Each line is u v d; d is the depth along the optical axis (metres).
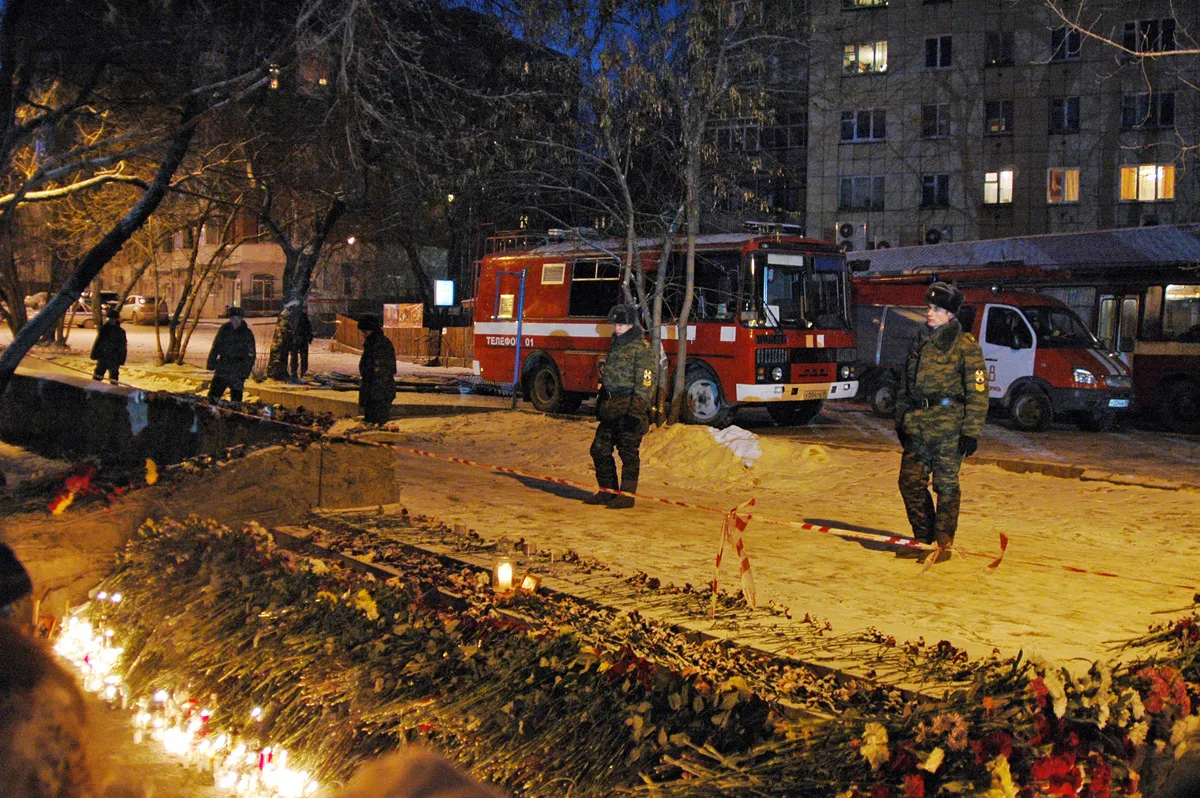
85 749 1.56
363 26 13.60
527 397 22.44
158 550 7.55
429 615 5.81
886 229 44.94
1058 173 42.47
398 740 4.90
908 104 44.34
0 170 11.00
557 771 4.41
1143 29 40.31
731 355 18.08
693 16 15.80
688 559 7.69
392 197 25.61
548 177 18.50
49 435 14.72
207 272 30.97
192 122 11.90
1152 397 21.08
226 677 5.95
